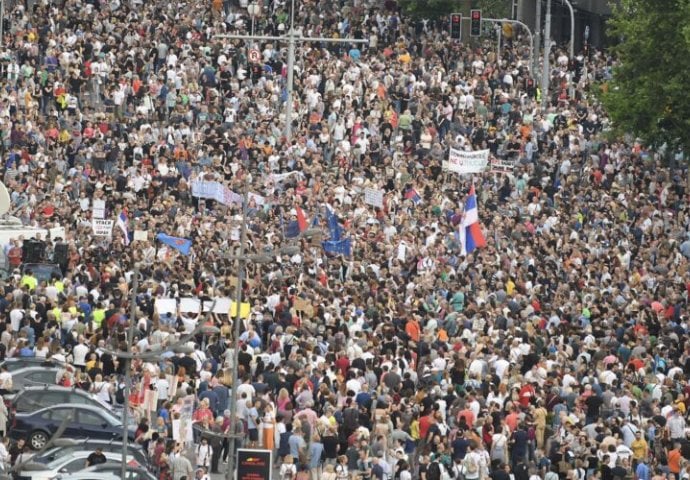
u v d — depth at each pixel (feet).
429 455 424.46
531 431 435.12
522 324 516.32
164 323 469.98
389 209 640.17
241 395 434.30
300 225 584.40
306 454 419.74
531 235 624.18
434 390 448.65
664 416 447.42
